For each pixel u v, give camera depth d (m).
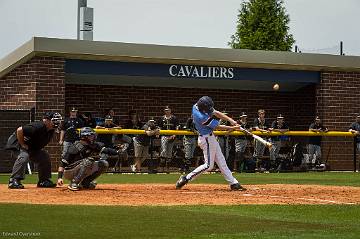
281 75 39.44
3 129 32.34
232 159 34.97
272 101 41.47
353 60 40.41
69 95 37.19
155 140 33.72
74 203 17.05
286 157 36.16
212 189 22.08
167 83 38.84
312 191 21.81
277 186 24.12
